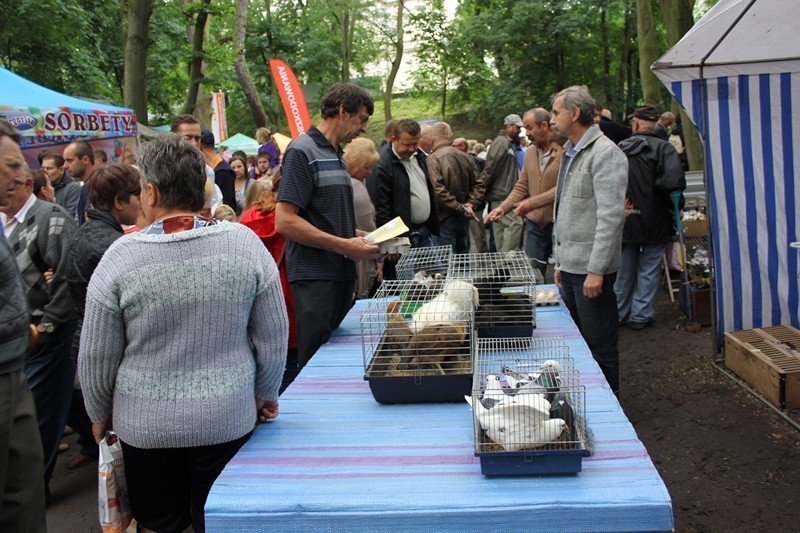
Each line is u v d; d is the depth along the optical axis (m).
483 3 31.22
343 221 3.15
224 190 6.30
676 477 3.29
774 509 2.93
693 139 9.05
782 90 4.30
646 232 5.43
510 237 7.52
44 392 3.34
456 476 1.84
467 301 2.69
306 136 3.11
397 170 5.07
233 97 30.75
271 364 2.11
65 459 4.20
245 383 2.03
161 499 2.12
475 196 6.47
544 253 5.64
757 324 4.68
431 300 2.77
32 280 3.35
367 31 33.59
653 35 11.59
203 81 15.23
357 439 2.11
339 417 2.29
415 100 43.47
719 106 4.43
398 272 3.84
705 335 5.37
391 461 1.95
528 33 28.22
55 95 7.35
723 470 3.30
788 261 4.54
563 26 26.56
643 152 5.31
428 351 2.43
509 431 1.81
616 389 3.63
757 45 4.17
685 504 3.04
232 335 1.98
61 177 5.30
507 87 29.44
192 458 2.07
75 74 18.08
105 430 2.09
